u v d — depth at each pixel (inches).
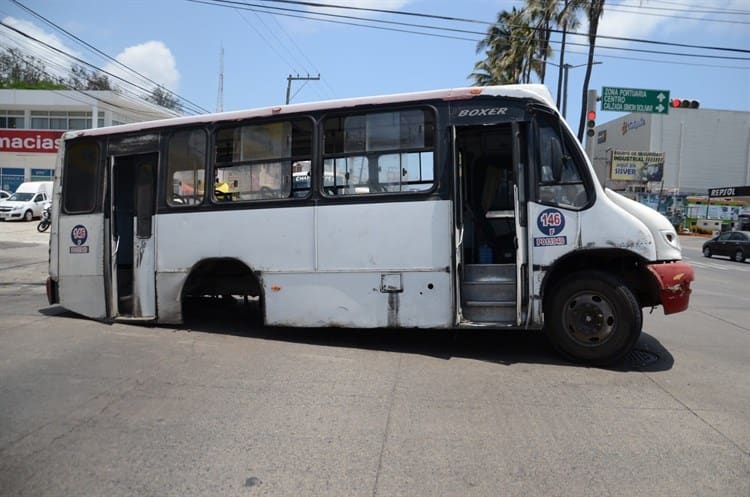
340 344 277.6
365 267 264.5
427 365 242.4
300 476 143.4
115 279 312.7
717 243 1170.6
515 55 1405.0
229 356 253.4
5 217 1254.3
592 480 142.1
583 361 244.5
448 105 256.2
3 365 237.1
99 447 159.8
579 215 241.3
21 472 145.1
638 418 183.3
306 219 272.5
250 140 284.2
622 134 2566.4
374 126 265.3
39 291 438.3
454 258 252.1
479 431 171.9
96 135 313.1
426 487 138.2
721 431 173.5
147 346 269.1
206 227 288.8
